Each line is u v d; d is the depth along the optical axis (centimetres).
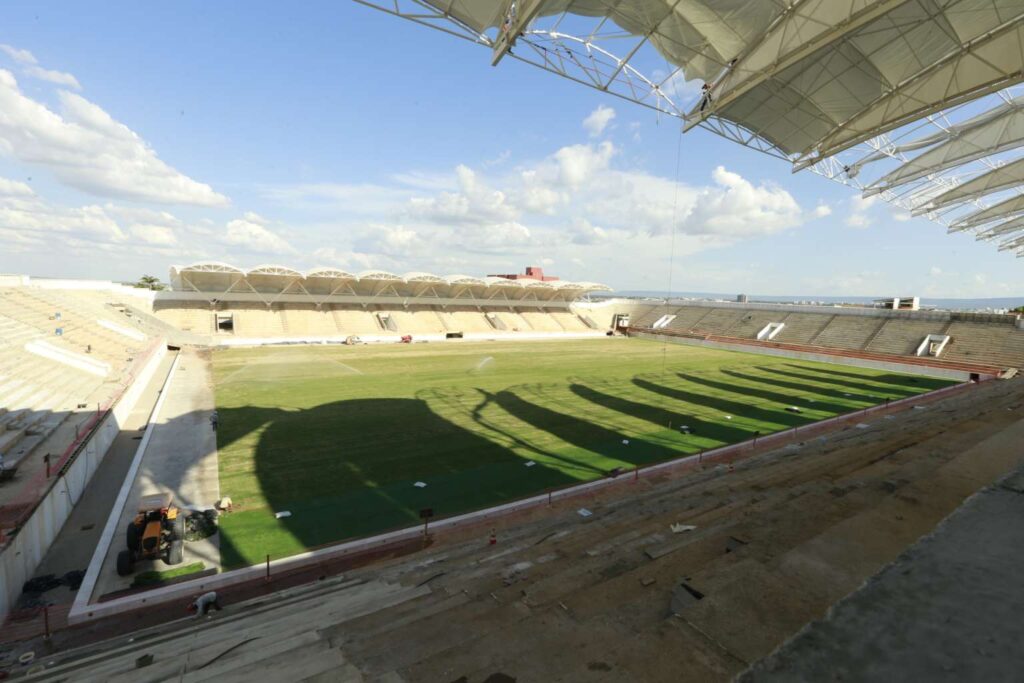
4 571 877
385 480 1513
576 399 2673
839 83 1547
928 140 2356
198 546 1116
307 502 1354
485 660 302
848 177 2500
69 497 1254
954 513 240
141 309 4612
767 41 1308
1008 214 3741
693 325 6788
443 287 6488
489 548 845
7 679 609
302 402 2475
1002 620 154
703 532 599
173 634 647
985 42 1275
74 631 840
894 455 712
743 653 195
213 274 4984
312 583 891
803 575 259
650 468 1647
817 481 708
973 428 936
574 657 293
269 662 397
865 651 146
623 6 1273
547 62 1314
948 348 4169
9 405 1666
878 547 288
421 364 3822
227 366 3494
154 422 2053
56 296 3572
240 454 1711
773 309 6219
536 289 7212
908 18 1231
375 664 350
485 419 2223
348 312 5909
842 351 4703
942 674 128
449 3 1130
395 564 892
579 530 878
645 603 352
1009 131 2141
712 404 2631
